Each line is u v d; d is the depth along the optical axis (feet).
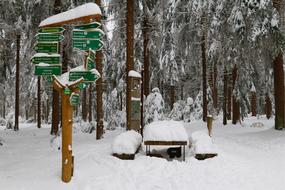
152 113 73.00
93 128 73.61
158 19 71.87
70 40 67.36
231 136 58.44
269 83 115.24
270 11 55.16
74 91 27.53
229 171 30.40
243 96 91.61
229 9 70.95
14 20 70.28
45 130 89.51
